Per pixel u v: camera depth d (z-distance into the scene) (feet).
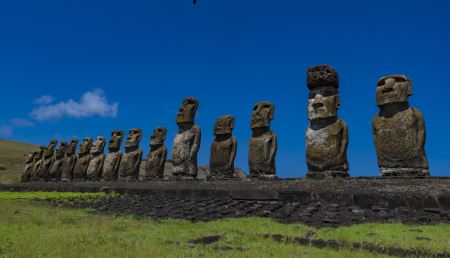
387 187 45.50
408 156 52.19
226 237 31.91
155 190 69.97
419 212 39.06
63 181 120.16
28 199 75.00
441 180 46.01
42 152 144.56
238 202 54.54
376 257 25.12
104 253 27.17
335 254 26.05
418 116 52.60
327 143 59.52
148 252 27.48
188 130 87.20
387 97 54.13
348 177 55.06
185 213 46.52
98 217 46.03
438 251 25.14
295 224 36.24
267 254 26.50
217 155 80.18
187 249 28.55
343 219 37.32
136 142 101.60
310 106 61.82
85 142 119.44
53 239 31.86
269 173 71.20
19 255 26.61
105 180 106.22
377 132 55.06
